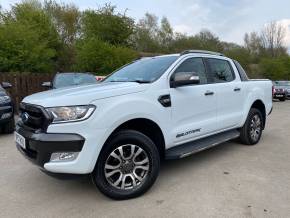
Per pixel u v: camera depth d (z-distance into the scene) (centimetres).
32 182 393
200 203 324
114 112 318
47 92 363
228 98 488
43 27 2503
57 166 297
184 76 376
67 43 3381
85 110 303
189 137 411
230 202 325
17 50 1530
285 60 3950
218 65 493
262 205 318
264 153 519
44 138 298
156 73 390
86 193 356
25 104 341
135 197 340
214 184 377
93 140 304
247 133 557
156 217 296
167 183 382
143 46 4844
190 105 409
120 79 416
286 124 863
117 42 2623
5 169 446
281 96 2031
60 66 2744
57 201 336
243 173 416
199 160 478
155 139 376
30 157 322
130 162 338
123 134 331
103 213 306
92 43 1856
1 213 310
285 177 399
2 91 730
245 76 558
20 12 2392
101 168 320
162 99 368
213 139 462
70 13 3594
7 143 617
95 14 2620
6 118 684
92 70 1852
